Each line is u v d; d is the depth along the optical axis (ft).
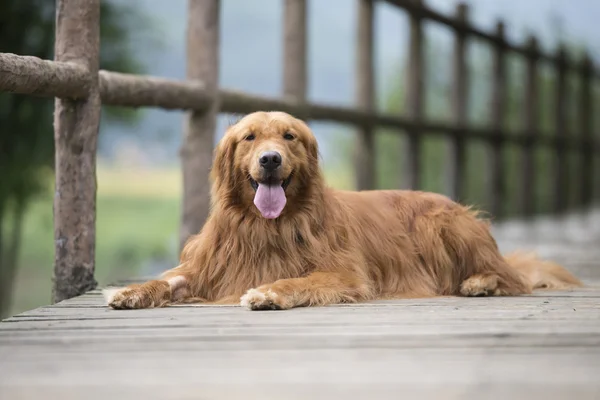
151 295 19.30
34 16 45.96
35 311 18.57
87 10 22.25
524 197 68.85
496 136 60.90
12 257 52.75
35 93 20.38
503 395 11.31
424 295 22.40
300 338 14.97
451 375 12.37
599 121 111.24
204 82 29.60
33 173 49.21
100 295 21.72
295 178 20.45
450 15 54.90
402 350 14.02
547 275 24.81
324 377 12.25
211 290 20.92
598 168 108.58
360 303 19.93
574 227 60.80
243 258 20.52
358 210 22.62
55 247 22.88
